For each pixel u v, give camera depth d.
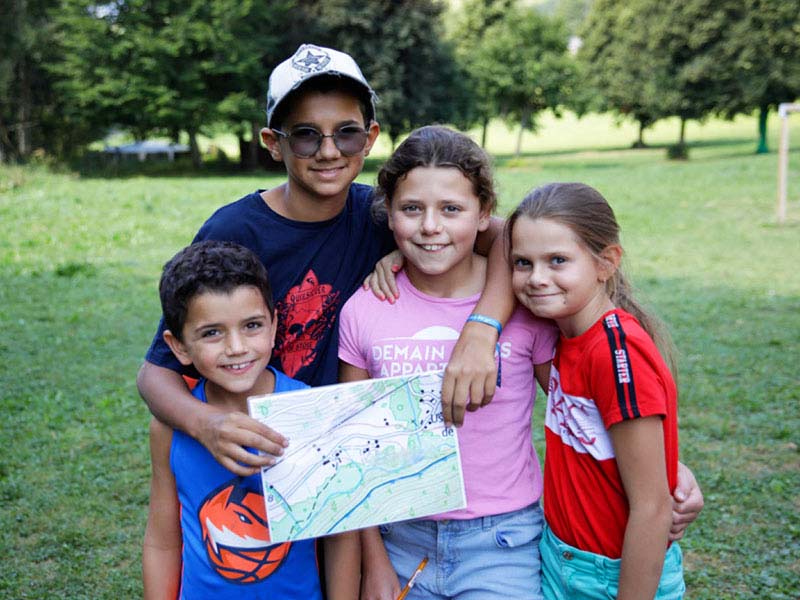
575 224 1.89
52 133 32.66
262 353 1.95
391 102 34.09
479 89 41.81
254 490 1.98
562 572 2.04
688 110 35.28
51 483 4.57
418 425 1.93
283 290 2.20
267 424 1.86
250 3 31.83
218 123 33.09
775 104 34.41
